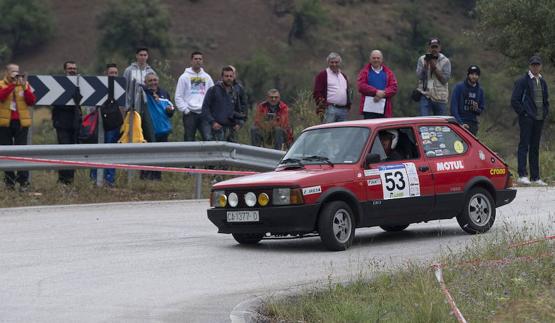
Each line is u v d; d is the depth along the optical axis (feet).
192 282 81.66
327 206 97.09
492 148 204.23
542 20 272.51
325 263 90.27
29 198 136.98
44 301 73.72
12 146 134.51
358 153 101.14
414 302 67.10
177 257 94.17
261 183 97.09
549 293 71.77
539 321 64.49
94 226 115.34
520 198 143.74
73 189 143.02
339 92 160.25
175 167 151.23
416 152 104.94
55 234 108.68
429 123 107.34
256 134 162.50
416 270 77.97
